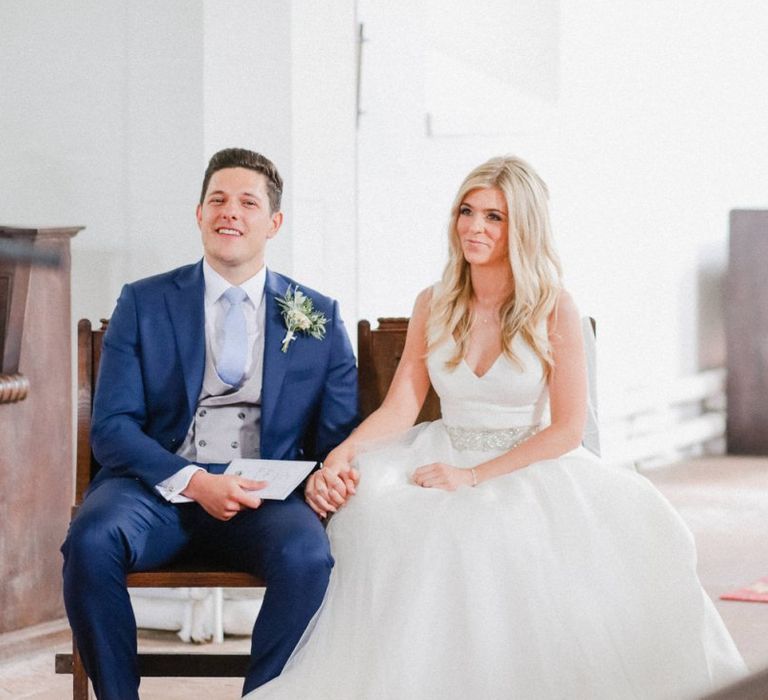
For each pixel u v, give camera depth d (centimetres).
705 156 809
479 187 299
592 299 704
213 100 427
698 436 795
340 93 438
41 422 397
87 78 442
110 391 296
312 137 430
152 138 438
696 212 811
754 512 624
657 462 774
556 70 679
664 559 276
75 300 450
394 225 640
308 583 268
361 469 292
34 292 394
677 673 269
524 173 299
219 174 300
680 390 781
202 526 287
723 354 842
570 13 684
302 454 314
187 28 429
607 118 719
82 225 444
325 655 267
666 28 763
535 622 260
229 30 424
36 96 446
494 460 290
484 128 654
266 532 275
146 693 353
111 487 287
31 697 347
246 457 303
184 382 298
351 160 443
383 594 263
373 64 620
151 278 307
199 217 307
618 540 277
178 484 280
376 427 302
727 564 511
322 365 306
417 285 653
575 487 280
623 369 736
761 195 844
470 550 264
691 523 597
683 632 272
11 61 445
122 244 446
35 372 395
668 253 784
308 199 430
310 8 426
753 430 812
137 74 439
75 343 447
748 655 375
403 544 267
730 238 815
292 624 267
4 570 387
